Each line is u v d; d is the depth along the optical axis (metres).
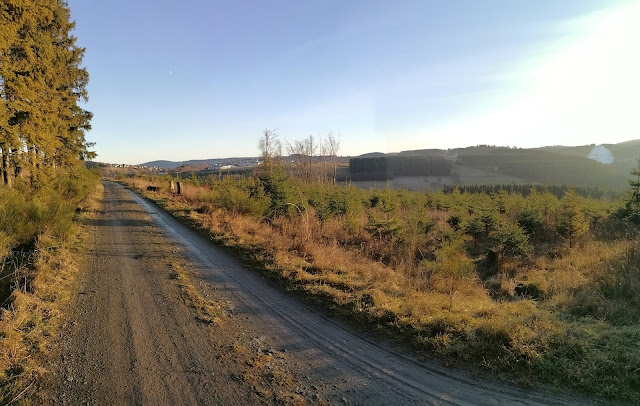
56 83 19.28
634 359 3.54
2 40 12.30
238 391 3.59
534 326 4.41
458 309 5.31
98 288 7.02
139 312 5.79
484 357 4.02
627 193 11.78
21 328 4.99
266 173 17.56
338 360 4.22
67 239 11.25
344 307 5.95
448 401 3.34
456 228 16.66
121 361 4.22
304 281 7.34
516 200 23.45
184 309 5.94
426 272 9.00
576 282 7.52
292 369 4.03
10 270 7.56
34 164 17.00
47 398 3.50
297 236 11.71
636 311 5.25
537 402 3.25
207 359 4.26
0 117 12.51
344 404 3.35
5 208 10.30
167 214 19.92
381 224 14.50
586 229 12.87
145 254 10.09
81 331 5.06
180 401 3.43
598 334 4.18
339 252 10.27
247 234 12.53
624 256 8.48
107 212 20.27
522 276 9.82
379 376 3.84
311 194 20.73
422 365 4.04
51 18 16.58
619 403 3.14
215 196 21.53
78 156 27.50
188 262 9.22
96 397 3.51
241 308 6.02
